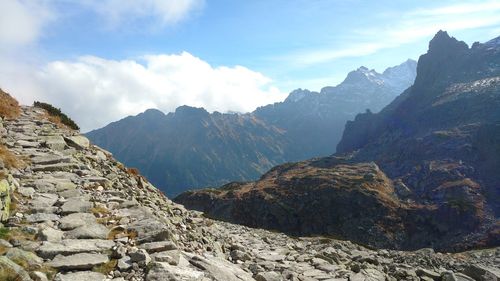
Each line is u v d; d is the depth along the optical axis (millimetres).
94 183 16594
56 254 9547
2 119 27734
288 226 130875
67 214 12562
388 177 174500
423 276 19359
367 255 23828
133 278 9055
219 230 22562
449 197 135625
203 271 10266
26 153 19469
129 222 12711
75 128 38969
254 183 182125
